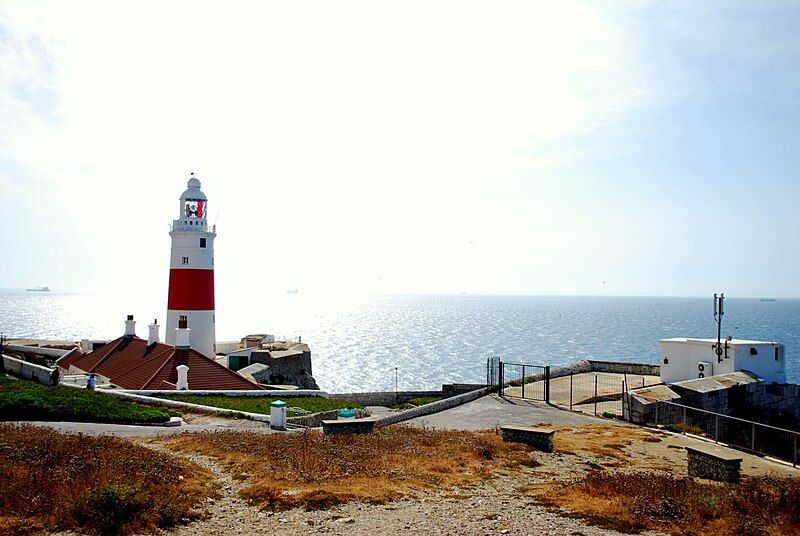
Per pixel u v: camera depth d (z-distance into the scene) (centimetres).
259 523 1335
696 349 3981
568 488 1678
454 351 13338
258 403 3731
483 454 2100
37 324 19275
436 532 1300
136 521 1263
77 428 2516
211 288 5797
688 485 1680
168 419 2902
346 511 1427
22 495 1362
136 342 5016
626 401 3194
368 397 5006
